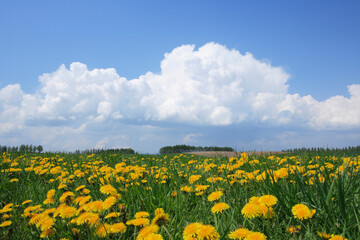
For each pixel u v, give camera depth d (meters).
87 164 5.70
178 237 1.91
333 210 1.89
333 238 1.52
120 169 3.72
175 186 3.25
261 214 1.91
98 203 2.06
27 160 6.89
